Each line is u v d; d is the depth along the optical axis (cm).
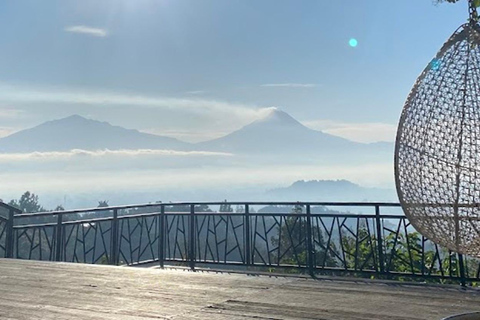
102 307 198
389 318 167
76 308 198
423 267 425
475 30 139
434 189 136
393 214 446
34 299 215
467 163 132
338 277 432
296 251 502
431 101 141
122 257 559
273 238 523
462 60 140
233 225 556
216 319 174
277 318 172
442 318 166
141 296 216
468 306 183
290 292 216
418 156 140
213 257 567
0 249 482
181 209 605
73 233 520
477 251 138
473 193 130
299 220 503
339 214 475
